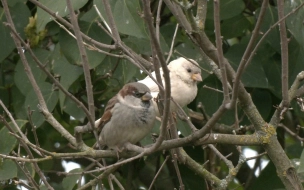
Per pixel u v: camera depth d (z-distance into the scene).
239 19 11.53
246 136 8.14
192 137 7.48
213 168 12.07
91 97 8.23
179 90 10.86
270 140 8.15
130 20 9.11
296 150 11.88
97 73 10.98
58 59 10.54
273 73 11.26
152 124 8.96
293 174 8.19
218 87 11.28
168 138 8.93
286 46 7.71
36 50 11.08
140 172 12.90
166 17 12.22
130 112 8.81
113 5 9.55
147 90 8.96
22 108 11.41
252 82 10.86
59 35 10.27
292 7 9.78
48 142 12.43
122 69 10.80
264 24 10.96
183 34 11.47
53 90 10.64
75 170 9.66
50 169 12.80
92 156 8.34
